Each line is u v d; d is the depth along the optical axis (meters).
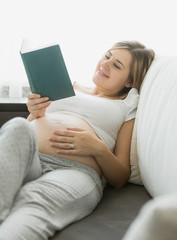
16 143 0.99
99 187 1.25
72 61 2.03
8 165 0.95
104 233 0.96
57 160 1.27
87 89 1.72
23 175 1.02
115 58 1.58
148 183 1.24
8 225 0.87
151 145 1.22
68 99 1.54
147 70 1.58
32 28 1.94
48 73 1.33
